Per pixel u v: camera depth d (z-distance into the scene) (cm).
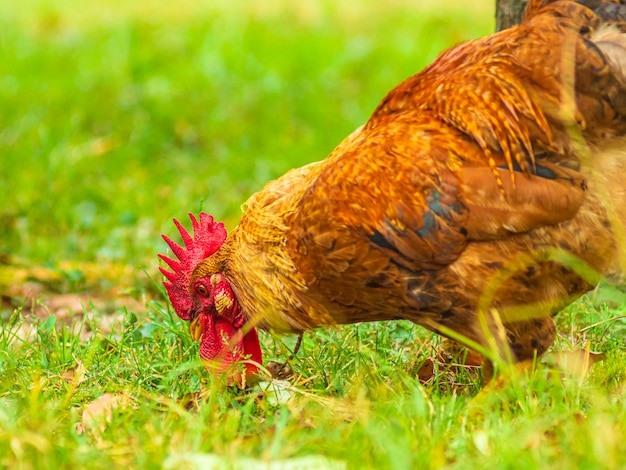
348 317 606
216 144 1359
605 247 548
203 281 638
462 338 558
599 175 545
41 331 732
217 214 1095
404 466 461
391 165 551
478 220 539
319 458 492
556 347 683
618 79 531
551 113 537
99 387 629
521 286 552
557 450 494
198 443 504
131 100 1491
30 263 991
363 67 1628
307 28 1909
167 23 1934
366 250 555
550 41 542
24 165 1236
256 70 1599
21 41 1797
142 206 1127
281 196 615
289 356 679
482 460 480
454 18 1955
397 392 587
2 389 620
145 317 786
